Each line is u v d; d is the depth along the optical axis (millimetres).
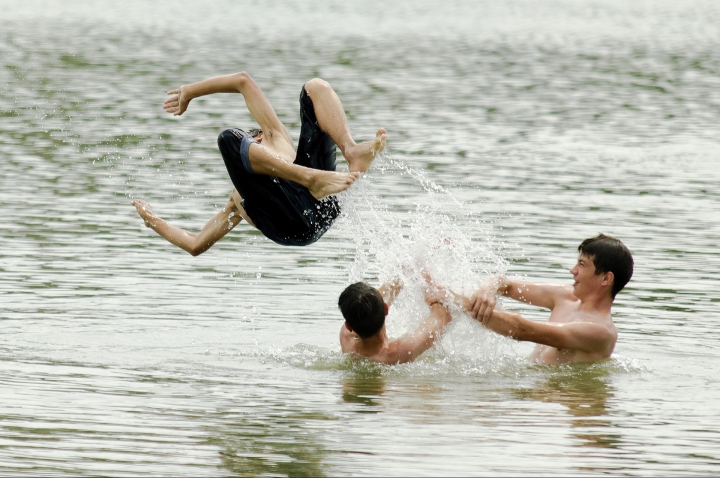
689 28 172500
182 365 28625
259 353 30109
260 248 45250
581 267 30078
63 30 147125
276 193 27812
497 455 21672
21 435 22359
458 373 28641
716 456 21844
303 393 26188
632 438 22938
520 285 31297
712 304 36156
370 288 28906
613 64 123750
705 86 106812
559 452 21906
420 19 186750
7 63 109812
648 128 82188
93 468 20578
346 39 147750
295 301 36531
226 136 27578
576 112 89562
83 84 97375
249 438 22469
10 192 54969
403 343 29531
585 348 29562
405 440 22516
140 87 96500
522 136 77125
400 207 52250
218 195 55375
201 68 110438
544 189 58156
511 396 26297
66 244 44281
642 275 40156
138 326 32688
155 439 22312
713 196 57031
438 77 109500
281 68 111812
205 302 36000
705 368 29281
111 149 68188
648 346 31469
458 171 63094
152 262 41812
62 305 34938
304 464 20953
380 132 27250
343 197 28234
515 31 165750
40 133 73188
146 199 54062
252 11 195750
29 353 29250
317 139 27984
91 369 27875
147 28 155500
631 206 53969
